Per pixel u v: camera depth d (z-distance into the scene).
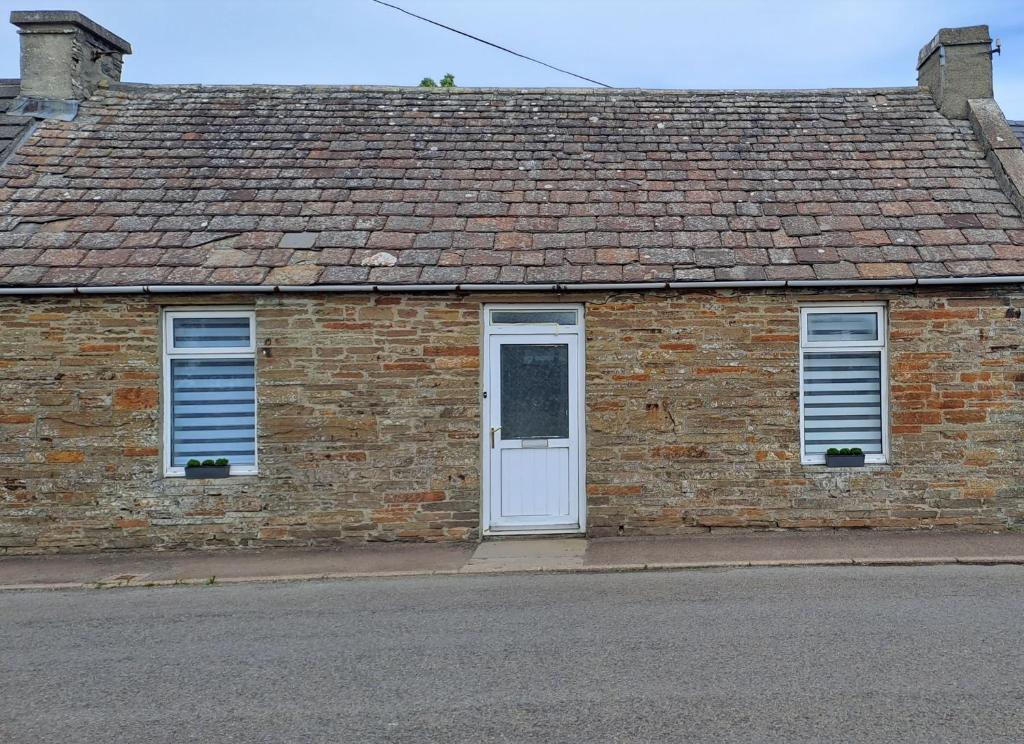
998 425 8.33
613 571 7.29
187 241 8.50
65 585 7.09
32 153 9.62
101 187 9.19
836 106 11.02
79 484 8.16
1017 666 4.84
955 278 8.10
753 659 5.02
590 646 5.32
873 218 8.88
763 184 9.45
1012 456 8.34
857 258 8.34
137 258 8.26
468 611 6.17
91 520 8.16
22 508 8.12
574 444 8.55
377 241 8.56
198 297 8.16
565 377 8.56
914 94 11.22
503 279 8.11
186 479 8.23
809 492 8.38
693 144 10.25
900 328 8.32
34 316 8.06
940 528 8.38
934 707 4.30
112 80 11.34
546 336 8.49
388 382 8.27
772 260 8.35
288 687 4.76
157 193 9.14
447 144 10.20
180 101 10.94
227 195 9.14
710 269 8.27
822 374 8.61
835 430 8.63
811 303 8.39
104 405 8.15
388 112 10.85
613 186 9.42
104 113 10.59
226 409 8.52
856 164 9.77
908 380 8.34
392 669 5.00
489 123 10.67
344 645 5.46
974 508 8.36
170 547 8.22
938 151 9.95
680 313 8.30
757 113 10.92
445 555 7.86
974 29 10.68
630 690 4.60
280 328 8.21
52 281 7.95
